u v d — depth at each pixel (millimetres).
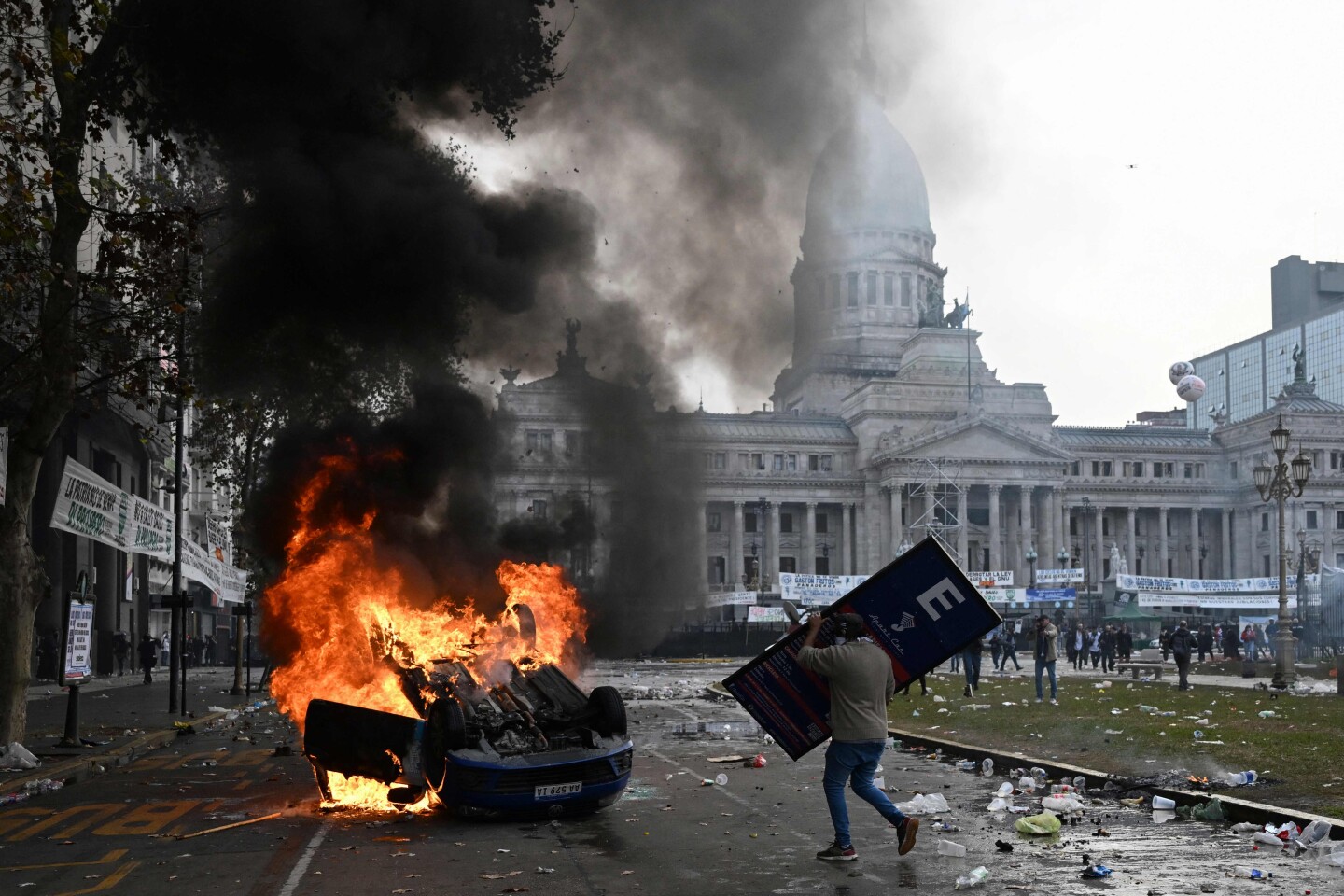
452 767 12688
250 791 15906
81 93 19797
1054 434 139125
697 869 10633
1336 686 36531
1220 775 15328
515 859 11117
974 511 137250
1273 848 11406
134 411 42875
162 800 15219
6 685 19359
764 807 14203
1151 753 18000
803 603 86062
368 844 11898
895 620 11523
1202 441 144250
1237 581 83312
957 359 134875
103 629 50188
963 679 44500
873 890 9727
